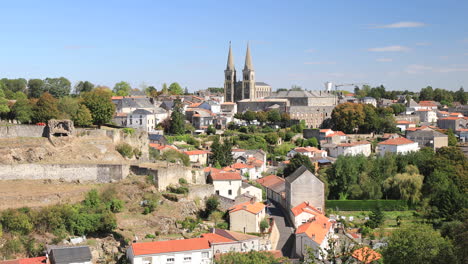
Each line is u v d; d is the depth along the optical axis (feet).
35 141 424.46
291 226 452.35
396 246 301.43
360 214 552.00
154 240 346.54
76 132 449.48
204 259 330.95
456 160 639.35
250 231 402.11
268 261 313.73
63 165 398.21
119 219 365.81
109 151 451.12
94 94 621.31
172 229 372.99
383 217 511.40
